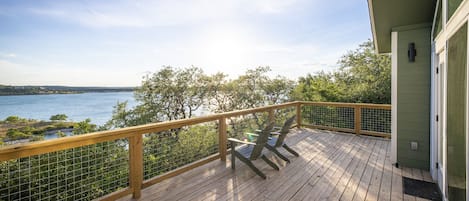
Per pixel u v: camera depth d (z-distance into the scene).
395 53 3.93
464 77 1.82
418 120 3.78
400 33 3.88
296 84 14.88
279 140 4.14
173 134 4.07
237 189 3.10
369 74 11.86
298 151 4.80
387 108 5.68
